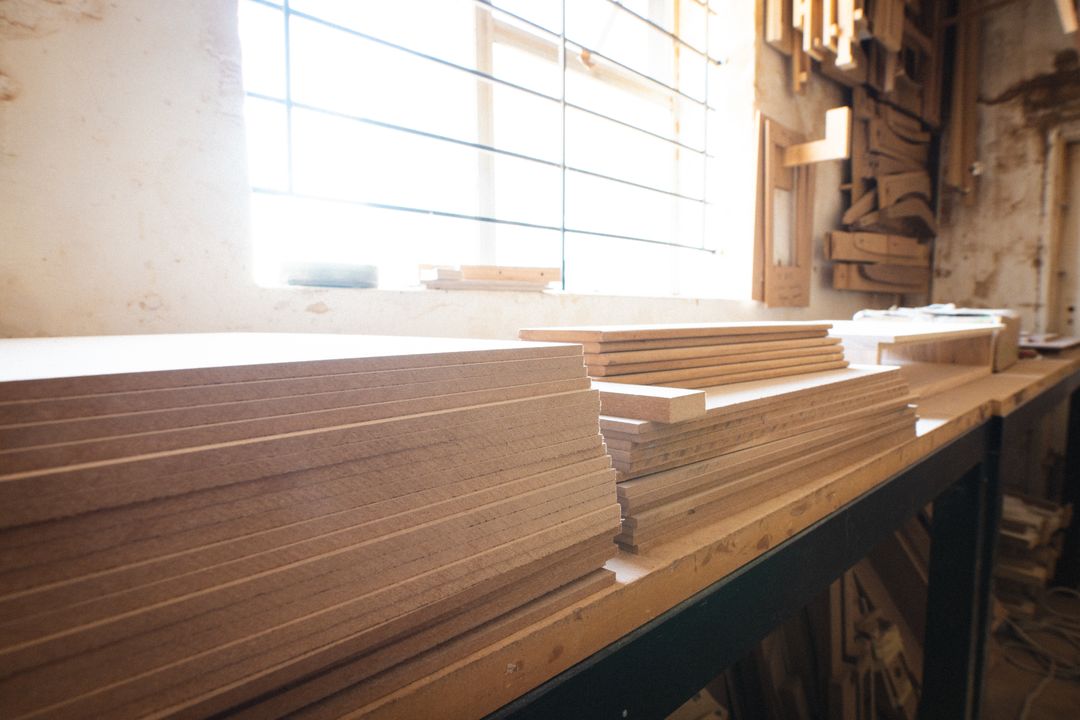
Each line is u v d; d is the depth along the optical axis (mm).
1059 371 2016
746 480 645
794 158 2553
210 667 251
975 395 1438
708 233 2668
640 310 1923
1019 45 3568
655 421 533
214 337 642
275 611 271
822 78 2924
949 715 1459
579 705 418
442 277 1330
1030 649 2449
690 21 2574
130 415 238
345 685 305
